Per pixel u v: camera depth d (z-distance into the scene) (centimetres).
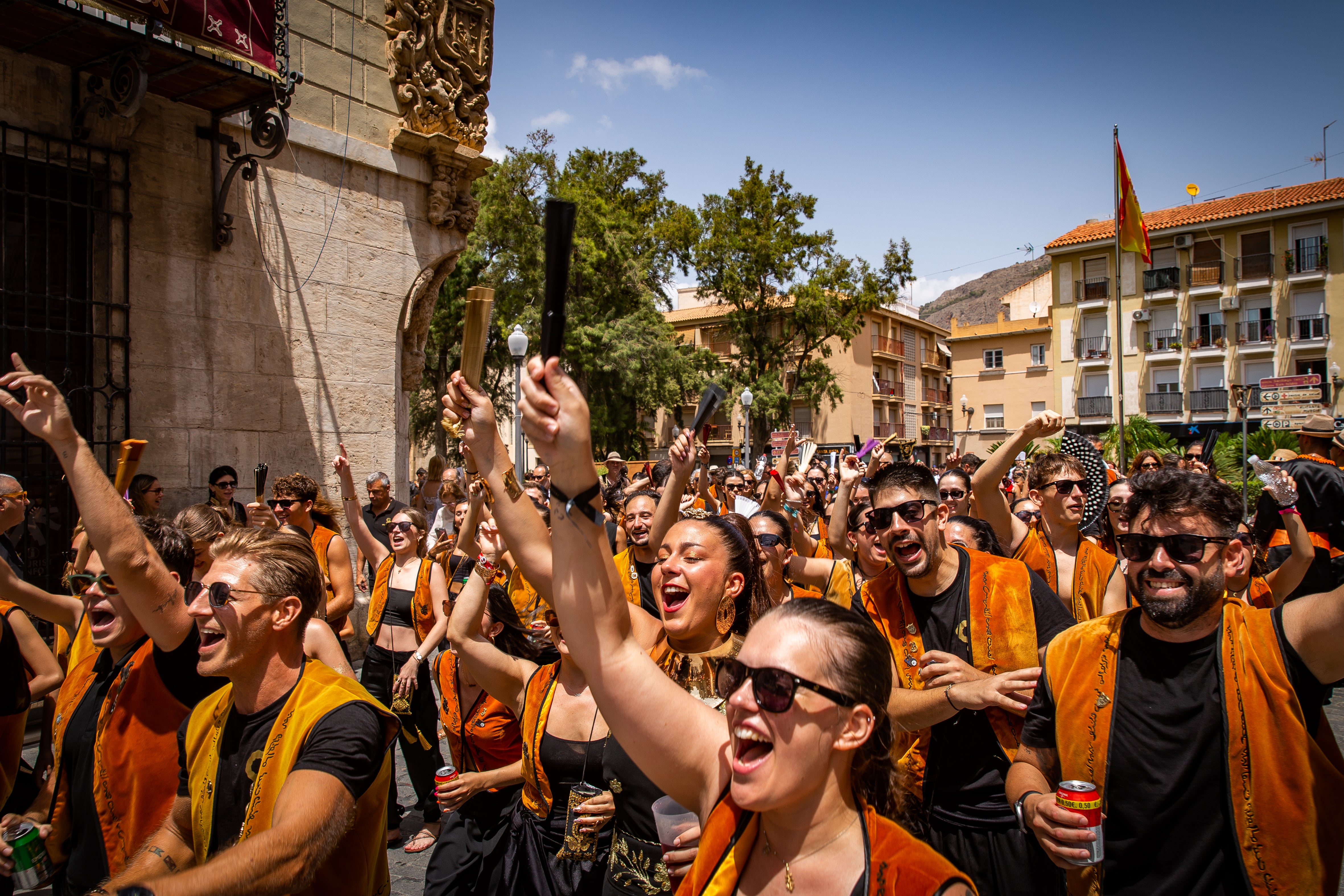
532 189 2591
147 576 265
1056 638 242
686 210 3422
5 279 646
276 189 833
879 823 154
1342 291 3438
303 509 602
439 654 499
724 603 266
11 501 444
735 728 154
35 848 273
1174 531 210
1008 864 281
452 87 975
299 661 247
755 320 3688
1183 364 3828
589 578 162
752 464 2648
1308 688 205
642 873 248
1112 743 221
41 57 669
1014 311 5347
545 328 151
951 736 294
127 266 724
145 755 275
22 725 339
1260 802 202
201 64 677
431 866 315
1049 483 438
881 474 327
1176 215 3925
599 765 274
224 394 787
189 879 183
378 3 922
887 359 5281
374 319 919
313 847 200
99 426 714
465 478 702
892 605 332
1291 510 411
